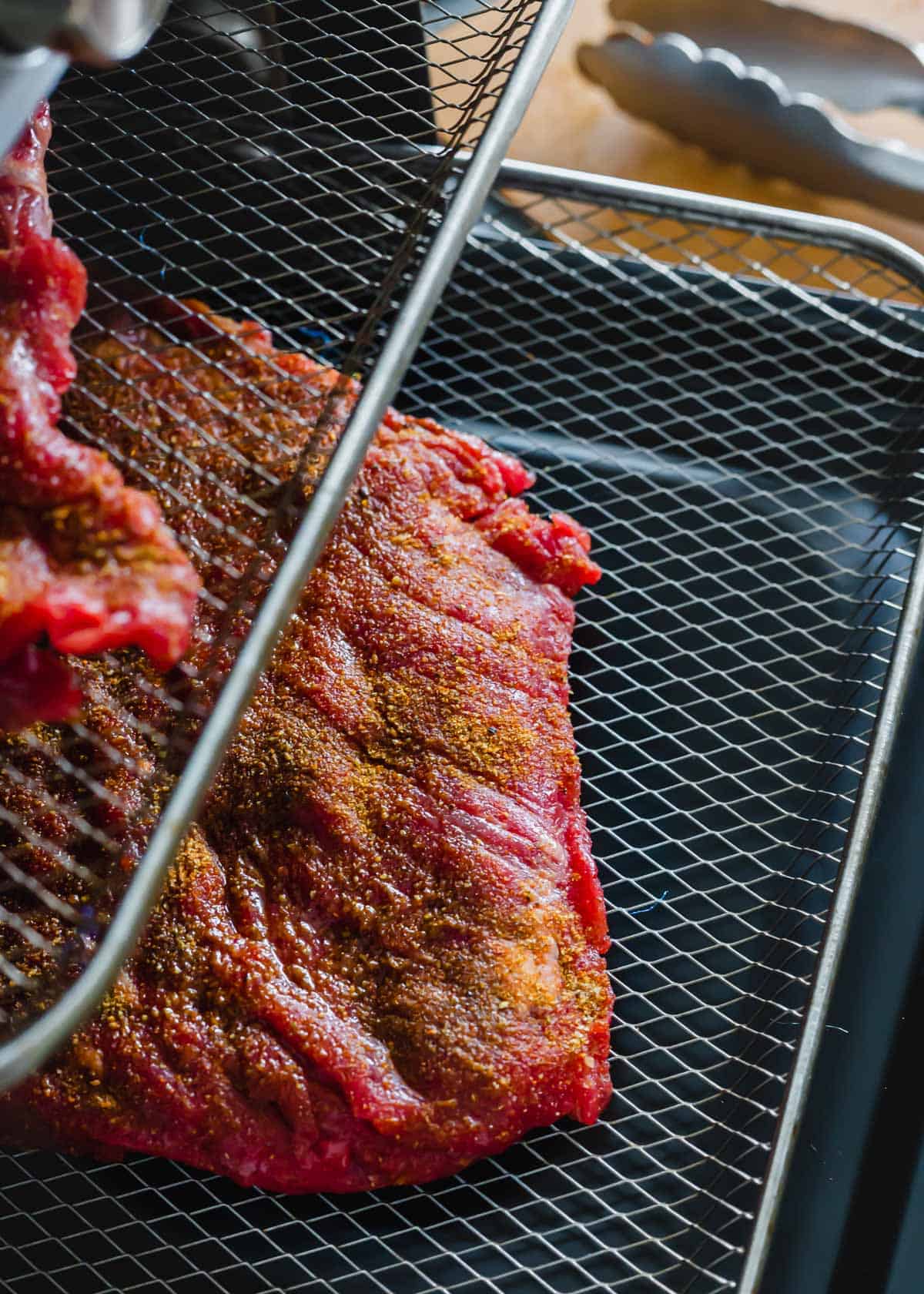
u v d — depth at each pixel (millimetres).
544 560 556
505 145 482
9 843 507
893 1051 530
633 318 644
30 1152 515
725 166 741
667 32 747
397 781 521
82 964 470
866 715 576
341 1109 495
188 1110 494
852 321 623
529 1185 515
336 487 453
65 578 442
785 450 613
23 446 442
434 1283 503
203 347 567
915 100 729
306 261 624
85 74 572
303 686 527
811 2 775
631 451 626
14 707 450
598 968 518
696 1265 502
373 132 600
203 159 595
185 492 539
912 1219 505
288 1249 506
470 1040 499
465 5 690
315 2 567
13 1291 501
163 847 429
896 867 552
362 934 508
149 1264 504
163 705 520
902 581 595
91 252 583
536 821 523
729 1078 528
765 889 554
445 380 638
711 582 600
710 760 571
